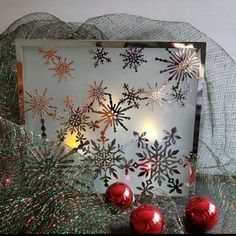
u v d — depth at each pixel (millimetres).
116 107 408
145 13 424
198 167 426
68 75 402
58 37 410
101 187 420
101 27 414
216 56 416
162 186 423
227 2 419
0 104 409
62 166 371
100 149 417
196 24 427
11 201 345
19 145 367
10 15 423
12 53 405
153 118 411
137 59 397
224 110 428
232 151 438
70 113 411
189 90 403
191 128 413
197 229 356
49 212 338
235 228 357
